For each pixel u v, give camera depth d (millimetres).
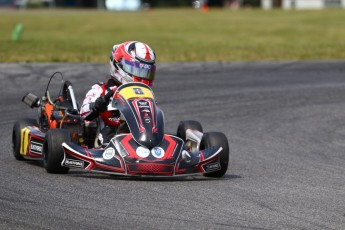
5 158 30500
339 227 20391
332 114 44562
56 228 19234
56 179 25578
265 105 47031
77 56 69750
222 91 51906
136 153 25359
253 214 21484
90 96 28547
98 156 25578
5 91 49125
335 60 71875
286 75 60719
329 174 28844
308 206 22844
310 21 144500
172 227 19703
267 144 35812
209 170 26484
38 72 57438
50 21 146500
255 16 168375
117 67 28344
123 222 20016
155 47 83125
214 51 78750
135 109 26516
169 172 25344
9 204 21672
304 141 36781
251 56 74438
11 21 144750
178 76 58500
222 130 39344
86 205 21797
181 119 42031
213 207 22141
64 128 28969
